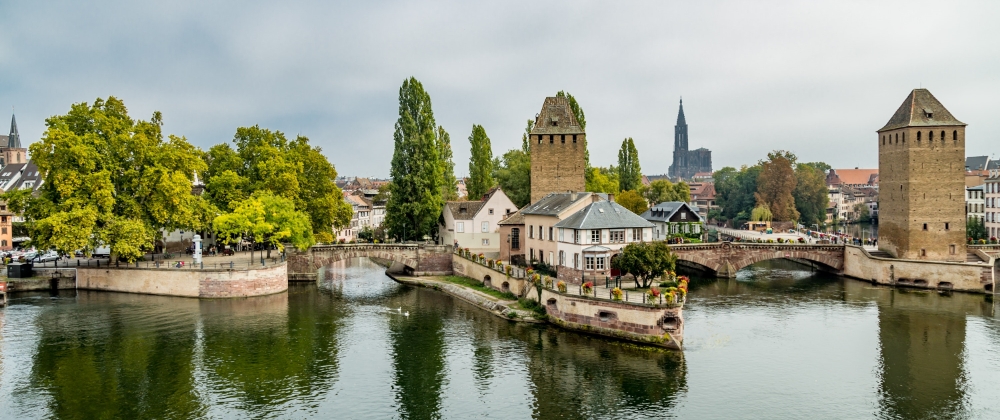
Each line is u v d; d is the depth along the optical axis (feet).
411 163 333.62
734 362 165.48
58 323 203.21
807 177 590.55
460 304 239.91
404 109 341.21
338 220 329.52
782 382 151.84
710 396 143.54
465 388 149.18
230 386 149.79
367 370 161.48
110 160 243.81
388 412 135.95
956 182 293.43
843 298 250.16
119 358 169.07
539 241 281.33
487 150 414.62
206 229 283.38
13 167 485.15
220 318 212.43
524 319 208.64
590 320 189.26
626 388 148.15
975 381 152.76
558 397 143.64
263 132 309.01
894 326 202.59
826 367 162.30
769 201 529.45
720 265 310.45
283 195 291.99
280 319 212.43
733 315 217.36
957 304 237.66
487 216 336.90
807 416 133.18
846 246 313.73
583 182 342.03
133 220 242.37
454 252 304.71
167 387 148.77
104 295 249.96
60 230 220.43
